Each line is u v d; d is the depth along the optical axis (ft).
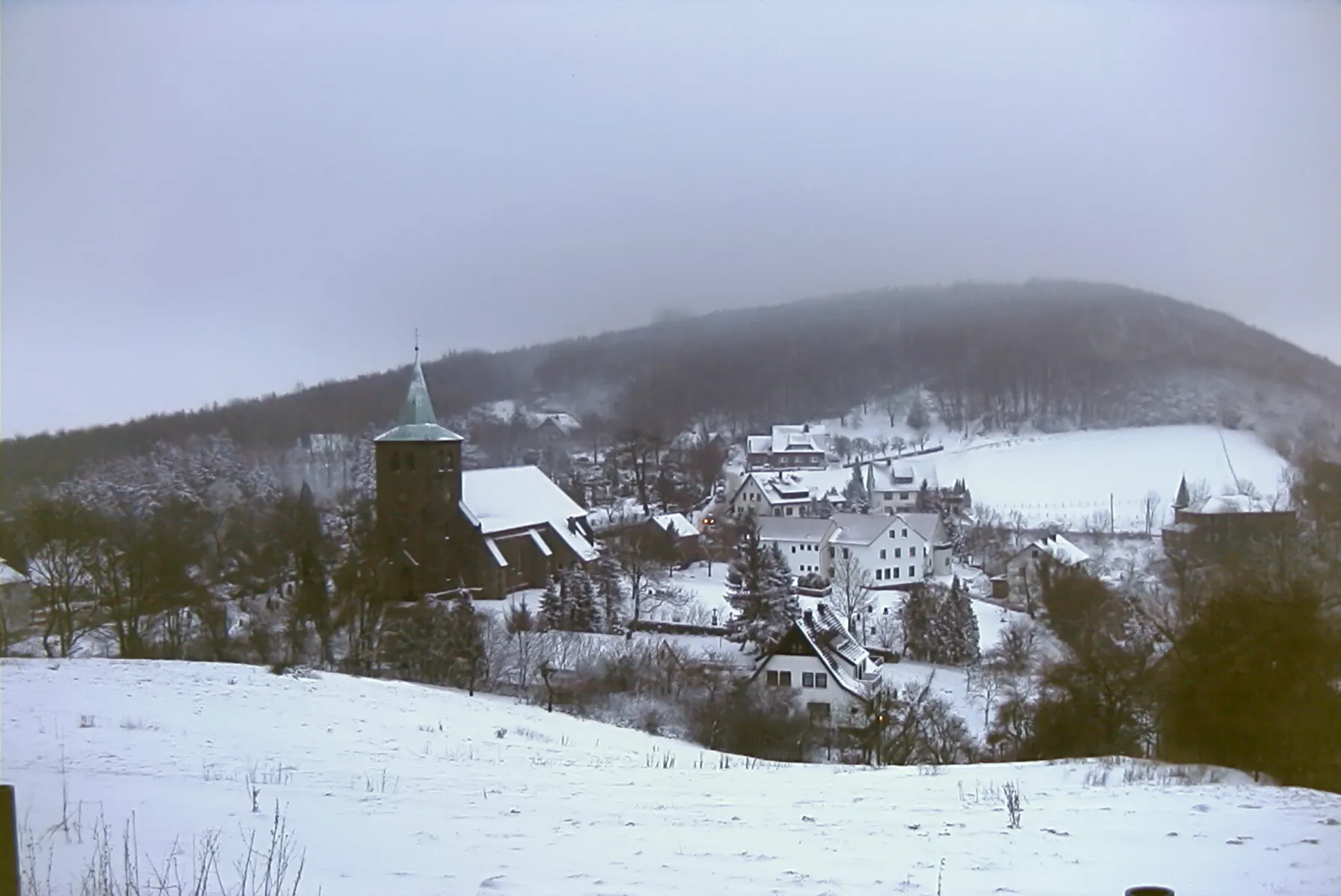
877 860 42.29
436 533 273.54
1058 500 454.40
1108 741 120.16
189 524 281.74
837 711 168.45
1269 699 93.71
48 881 34.01
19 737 71.56
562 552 298.76
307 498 322.14
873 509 465.06
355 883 35.76
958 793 64.39
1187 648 101.40
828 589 295.07
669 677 179.63
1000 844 45.78
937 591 262.47
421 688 124.47
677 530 356.38
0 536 195.72
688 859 41.60
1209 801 59.47
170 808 47.37
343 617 196.75
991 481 491.72
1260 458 465.47
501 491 301.43
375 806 51.34
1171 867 41.34
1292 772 90.02
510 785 64.18
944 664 228.63
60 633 179.22
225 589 257.75
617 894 35.37
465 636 182.50
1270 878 39.45
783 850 44.06
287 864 37.52
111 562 189.88
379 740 84.28
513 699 159.63
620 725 142.10
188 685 102.17
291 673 117.60
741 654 217.97
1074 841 46.57
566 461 545.44
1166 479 458.09
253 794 48.42
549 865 39.63
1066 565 247.50
